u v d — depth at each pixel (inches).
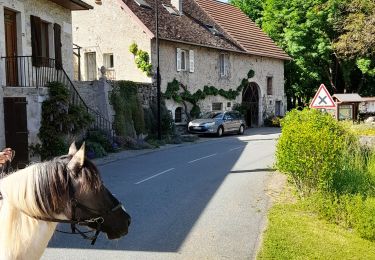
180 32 1200.2
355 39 1119.6
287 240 289.3
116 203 143.8
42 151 618.8
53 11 783.7
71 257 269.1
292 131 394.6
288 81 1752.0
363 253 272.8
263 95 1536.7
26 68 684.7
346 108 854.5
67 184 134.2
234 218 352.8
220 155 724.7
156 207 387.5
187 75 1214.9
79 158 136.2
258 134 1195.9
